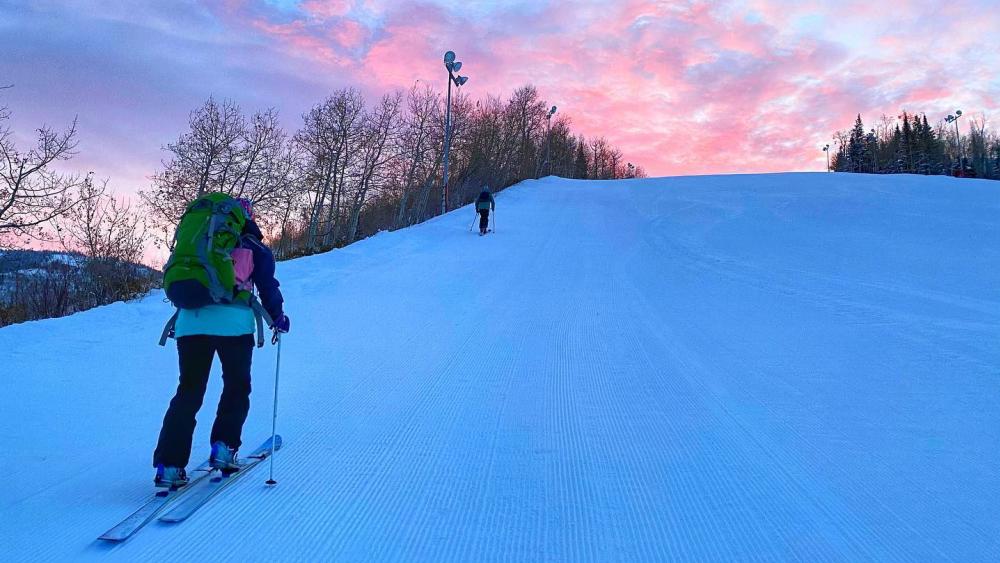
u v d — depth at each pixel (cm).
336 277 1183
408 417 483
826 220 2070
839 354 645
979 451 401
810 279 1139
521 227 2170
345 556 285
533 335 769
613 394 542
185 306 338
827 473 377
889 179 3306
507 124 6512
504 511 335
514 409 504
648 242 1786
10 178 1633
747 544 300
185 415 340
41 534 294
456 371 612
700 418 478
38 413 469
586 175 11969
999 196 2458
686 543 302
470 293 1067
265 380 575
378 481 369
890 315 812
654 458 407
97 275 1406
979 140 11281
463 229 2125
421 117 4272
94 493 343
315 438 438
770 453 409
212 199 362
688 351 684
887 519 320
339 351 685
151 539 292
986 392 509
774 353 661
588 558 288
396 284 1135
